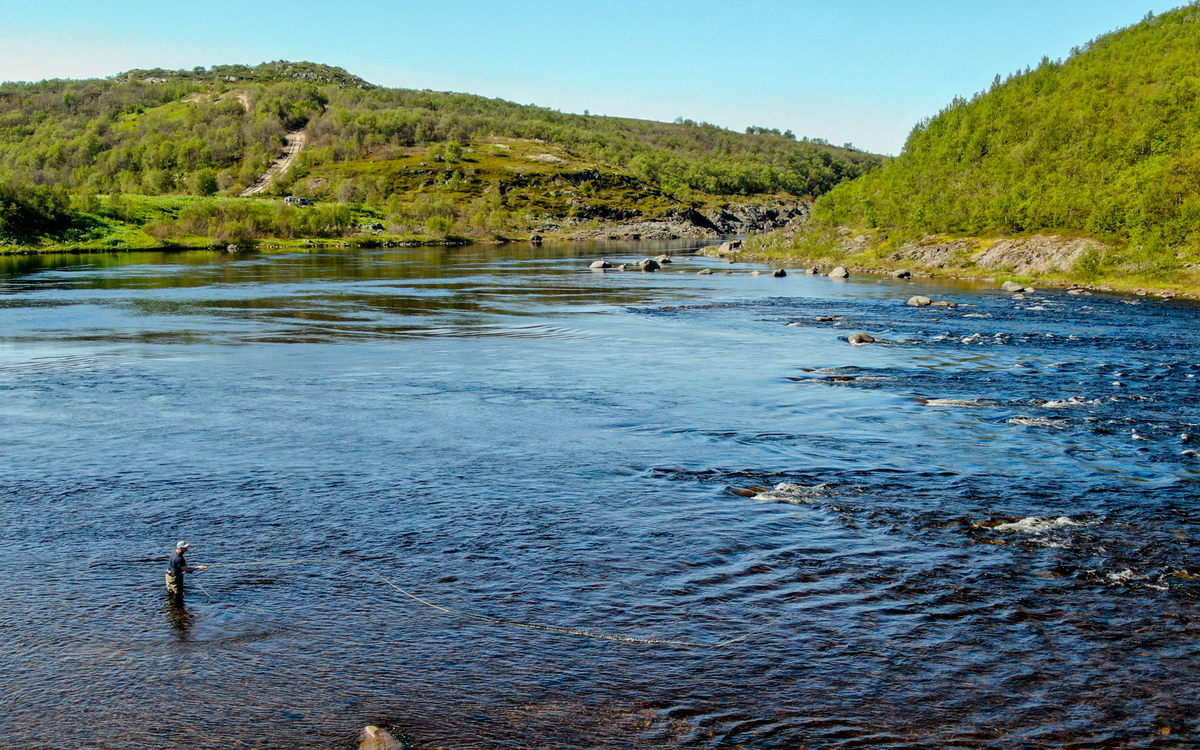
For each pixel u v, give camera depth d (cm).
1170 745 1297
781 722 1353
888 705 1399
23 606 1723
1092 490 2477
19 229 15075
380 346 5197
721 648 1583
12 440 2989
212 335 5575
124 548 2036
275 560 1970
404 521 2225
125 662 1516
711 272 11675
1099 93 17712
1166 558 1992
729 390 3916
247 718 1353
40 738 1296
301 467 2694
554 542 2086
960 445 2958
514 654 1559
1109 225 10575
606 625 1670
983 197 13525
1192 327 6056
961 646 1588
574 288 9262
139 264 12462
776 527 2184
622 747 1285
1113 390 3888
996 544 2075
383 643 1595
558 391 3897
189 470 2656
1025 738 1314
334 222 19400
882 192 17312
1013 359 4738
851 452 2877
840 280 10531
